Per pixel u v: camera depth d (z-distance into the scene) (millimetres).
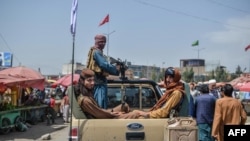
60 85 27172
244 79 31047
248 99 29844
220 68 102438
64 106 22938
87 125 5438
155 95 8242
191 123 5273
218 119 7586
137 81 8164
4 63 37156
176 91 5812
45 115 23297
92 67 6363
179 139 5207
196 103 8414
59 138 15859
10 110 16891
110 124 5469
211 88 19297
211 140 8312
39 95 23188
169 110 5730
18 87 20172
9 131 17172
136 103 8188
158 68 99125
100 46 6422
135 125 5488
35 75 19203
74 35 5629
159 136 5516
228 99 7656
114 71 6414
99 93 6363
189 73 100125
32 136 16328
